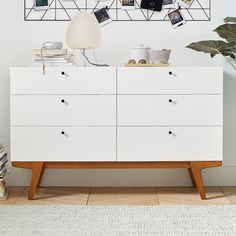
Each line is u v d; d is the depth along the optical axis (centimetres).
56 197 354
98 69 342
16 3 379
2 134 382
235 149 384
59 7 379
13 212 313
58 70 342
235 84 381
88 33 357
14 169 384
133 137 345
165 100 344
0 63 381
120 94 343
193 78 343
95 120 344
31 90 343
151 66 348
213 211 314
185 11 380
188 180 384
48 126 344
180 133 345
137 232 277
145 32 380
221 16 380
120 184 385
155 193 365
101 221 296
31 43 380
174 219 299
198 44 351
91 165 349
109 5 379
